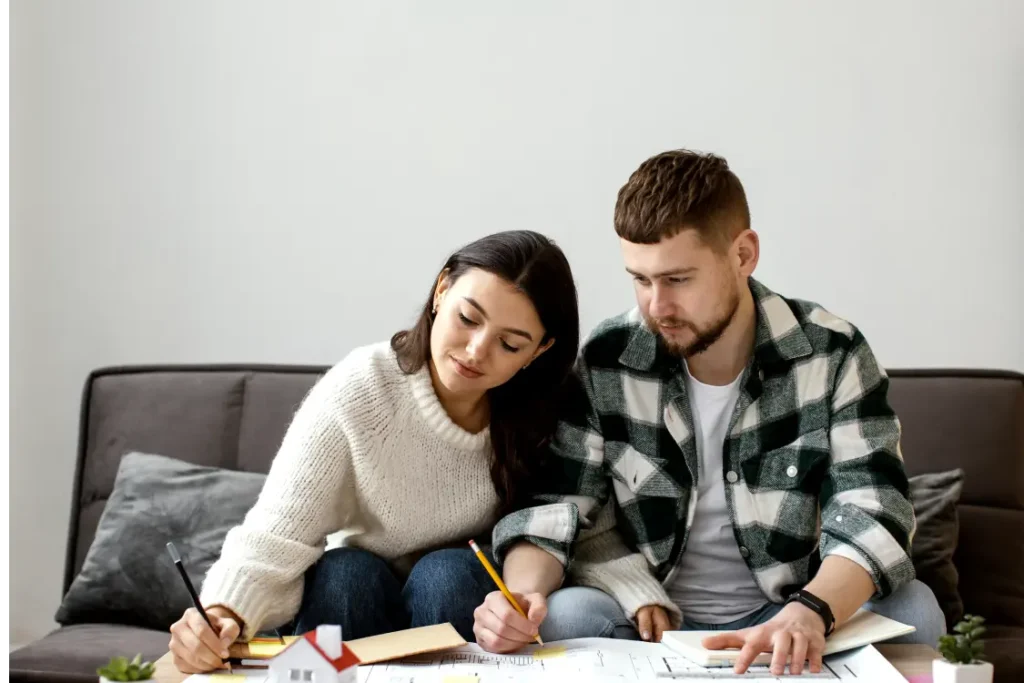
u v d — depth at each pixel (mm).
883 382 1601
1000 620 1834
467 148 2412
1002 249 2254
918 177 2275
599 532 1662
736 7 2326
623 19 2359
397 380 1575
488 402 1633
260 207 2479
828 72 2299
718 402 1629
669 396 1622
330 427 1527
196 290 2494
